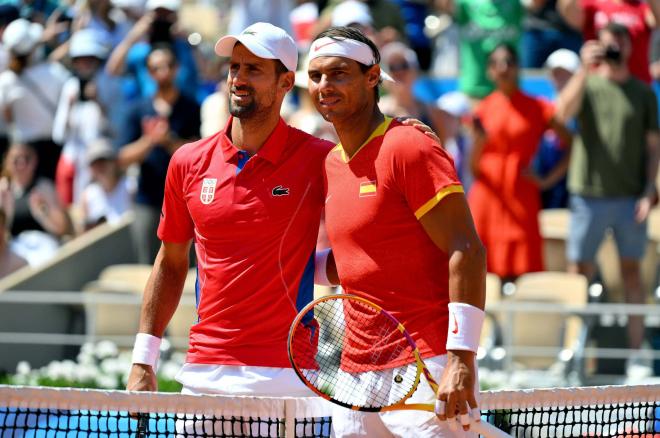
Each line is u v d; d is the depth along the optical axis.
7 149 43.59
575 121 37.81
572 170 35.97
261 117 17.03
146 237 39.19
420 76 44.25
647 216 35.47
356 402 15.27
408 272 14.98
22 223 41.44
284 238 17.00
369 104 15.52
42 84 42.47
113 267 40.25
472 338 14.34
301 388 16.97
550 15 44.34
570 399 16.17
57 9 50.75
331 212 15.53
